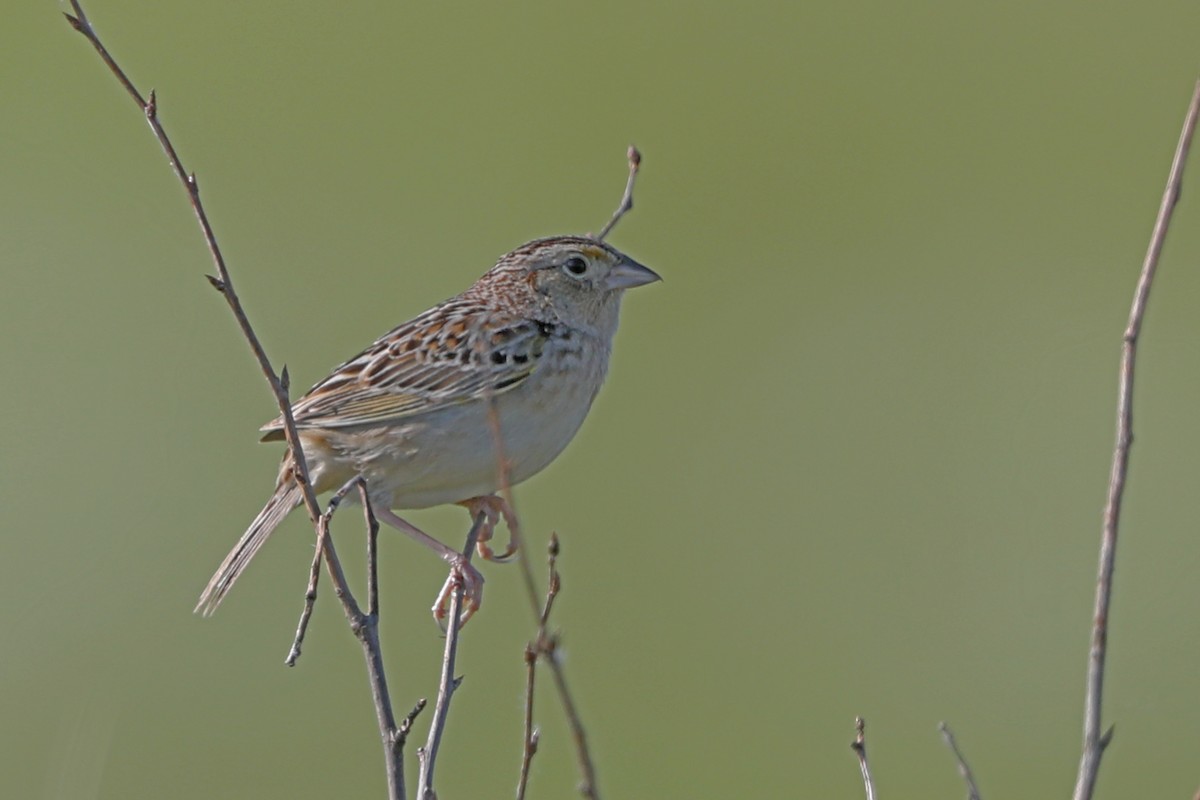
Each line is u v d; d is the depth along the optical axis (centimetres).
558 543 620
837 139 2373
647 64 2467
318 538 654
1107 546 599
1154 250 605
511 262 973
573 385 950
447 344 922
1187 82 2473
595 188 2192
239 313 684
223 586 913
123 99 2270
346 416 916
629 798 1434
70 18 676
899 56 2559
